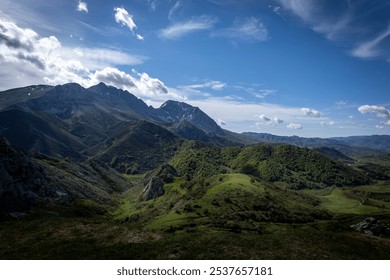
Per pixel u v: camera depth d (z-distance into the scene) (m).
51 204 120.25
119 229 50.59
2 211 81.81
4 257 40.38
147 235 48.03
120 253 40.31
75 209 131.00
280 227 138.38
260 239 46.62
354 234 55.91
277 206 166.75
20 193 101.50
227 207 152.38
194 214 147.88
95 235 47.78
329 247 45.12
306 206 197.00
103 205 198.00
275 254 40.81
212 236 46.56
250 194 172.88
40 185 132.12
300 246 44.59
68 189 179.50
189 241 43.97
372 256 44.09
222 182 199.50
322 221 166.38
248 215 145.75
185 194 191.00
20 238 47.97
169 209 176.50
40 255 40.62
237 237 46.97
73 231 49.97
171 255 39.34
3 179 93.88
